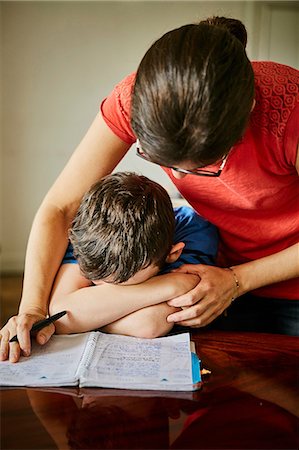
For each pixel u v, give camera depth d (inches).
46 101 161.9
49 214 50.8
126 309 45.6
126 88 46.4
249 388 37.9
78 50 160.6
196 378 38.6
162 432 32.6
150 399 36.1
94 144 49.6
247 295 58.5
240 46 35.5
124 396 36.4
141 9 160.6
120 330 45.9
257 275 49.9
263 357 43.1
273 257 50.8
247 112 34.9
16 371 39.0
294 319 56.9
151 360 41.1
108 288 46.1
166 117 33.3
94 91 163.3
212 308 47.4
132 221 43.9
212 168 45.1
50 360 40.8
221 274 48.5
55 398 36.1
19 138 162.4
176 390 37.3
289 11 161.0
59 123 163.5
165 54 34.1
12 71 159.0
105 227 44.1
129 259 43.7
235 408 35.3
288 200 51.1
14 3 155.7
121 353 42.1
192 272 48.4
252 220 53.4
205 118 32.8
